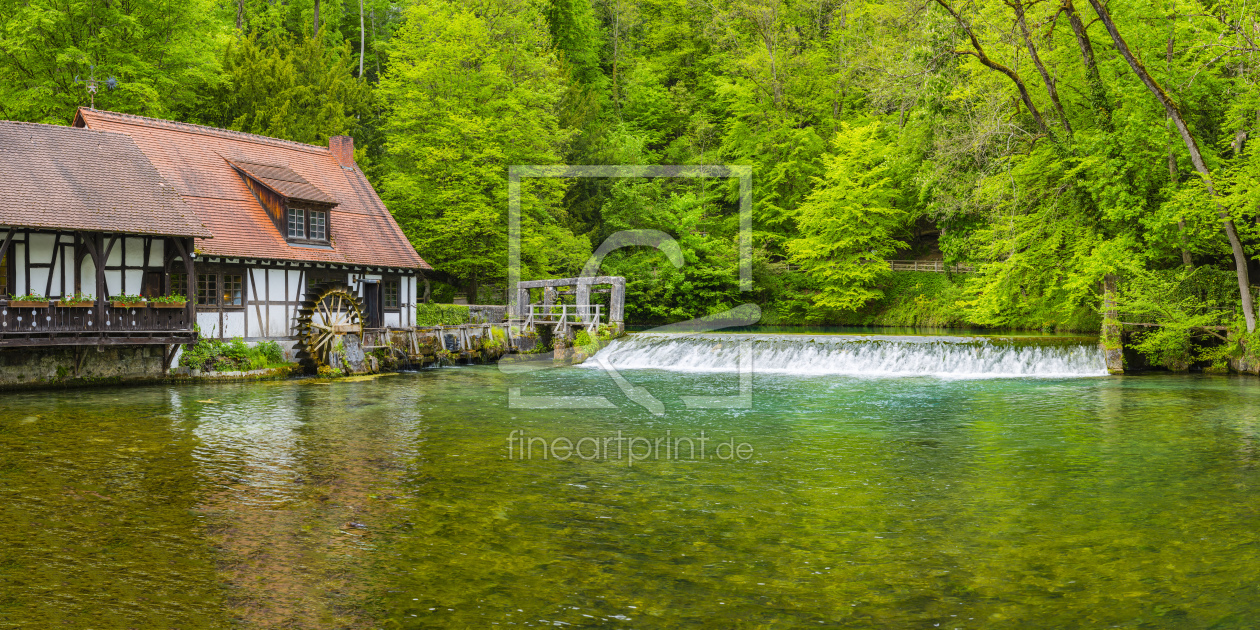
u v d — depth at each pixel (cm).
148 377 2161
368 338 2570
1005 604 671
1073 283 2464
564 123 4347
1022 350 2492
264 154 2877
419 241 3462
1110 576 734
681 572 746
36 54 2834
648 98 5672
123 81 2931
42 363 2003
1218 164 2281
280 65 3506
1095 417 1628
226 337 2402
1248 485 1069
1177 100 2331
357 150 3578
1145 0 2428
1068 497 1012
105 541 830
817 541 837
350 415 1661
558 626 627
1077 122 2659
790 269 4741
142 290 2177
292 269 2584
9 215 1875
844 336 2673
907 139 3369
